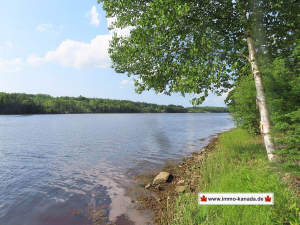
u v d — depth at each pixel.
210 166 7.09
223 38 6.31
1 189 7.17
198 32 5.98
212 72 5.43
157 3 4.98
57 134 27.66
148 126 42.19
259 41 5.91
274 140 4.73
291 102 4.38
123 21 7.29
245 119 12.87
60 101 174.62
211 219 3.63
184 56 6.00
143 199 5.79
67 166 10.48
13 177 8.68
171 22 5.03
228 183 4.55
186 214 4.09
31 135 26.48
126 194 6.29
